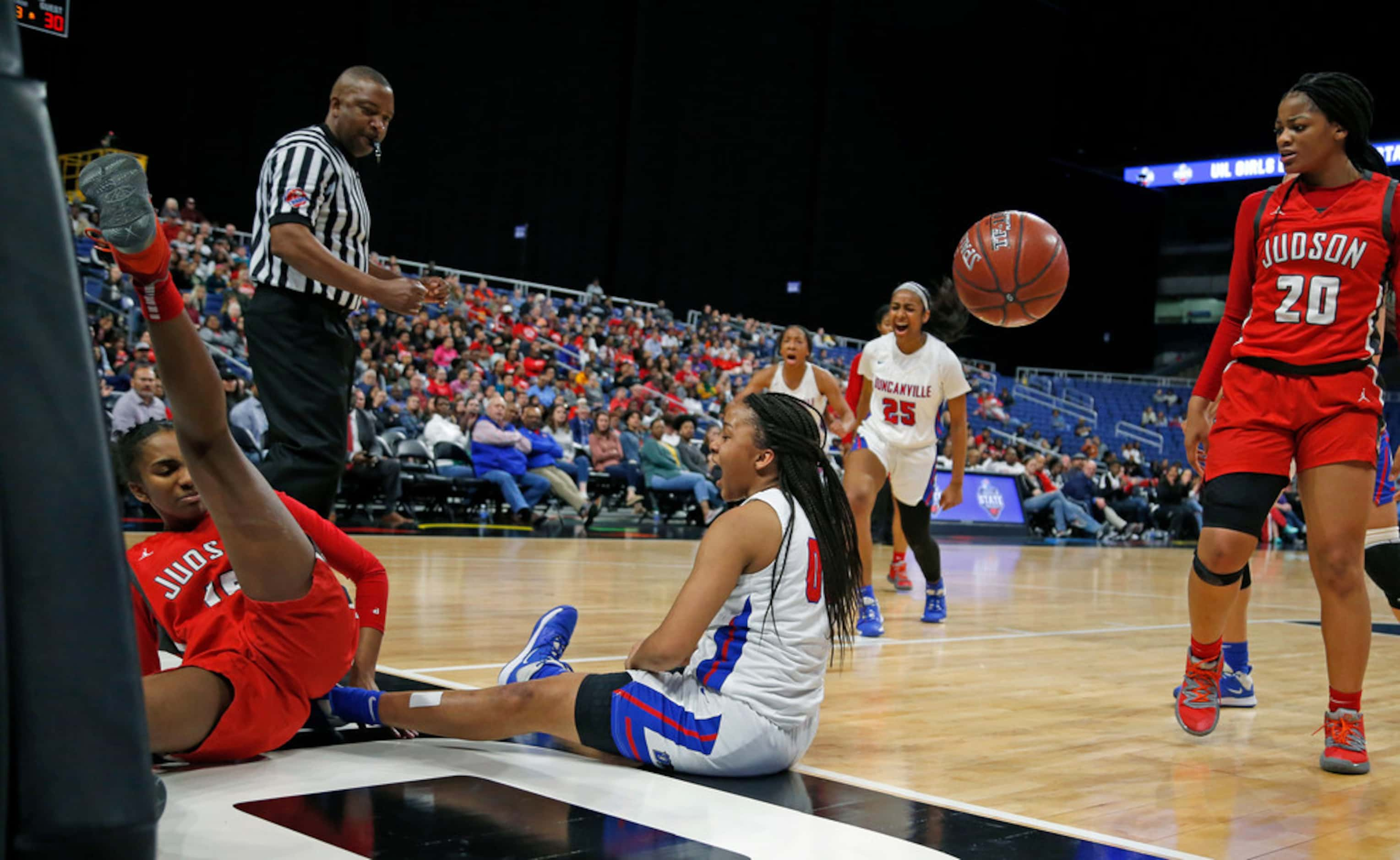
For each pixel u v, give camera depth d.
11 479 0.67
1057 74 24.62
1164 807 2.08
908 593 6.36
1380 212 2.49
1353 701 2.49
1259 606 6.51
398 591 4.86
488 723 2.09
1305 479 2.57
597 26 21.50
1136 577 8.45
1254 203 2.72
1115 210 26.97
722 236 22.69
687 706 2.02
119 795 0.68
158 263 1.19
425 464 9.74
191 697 1.83
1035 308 3.77
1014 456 15.12
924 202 23.55
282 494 2.39
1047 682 3.47
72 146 17.47
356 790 1.85
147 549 2.02
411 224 20.33
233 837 1.57
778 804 1.91
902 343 4.73
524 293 17.92
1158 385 26.69
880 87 22.94
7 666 0.65
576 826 1.71
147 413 7.88
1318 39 21.89
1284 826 1.98
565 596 4.98
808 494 2.12
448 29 20.33
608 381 15.03
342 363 3.05
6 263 0.68
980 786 2.15
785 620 2.04
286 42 18.83
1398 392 24.72
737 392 16.27
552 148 21.39
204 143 18.36
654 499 11.43
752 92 22.55
